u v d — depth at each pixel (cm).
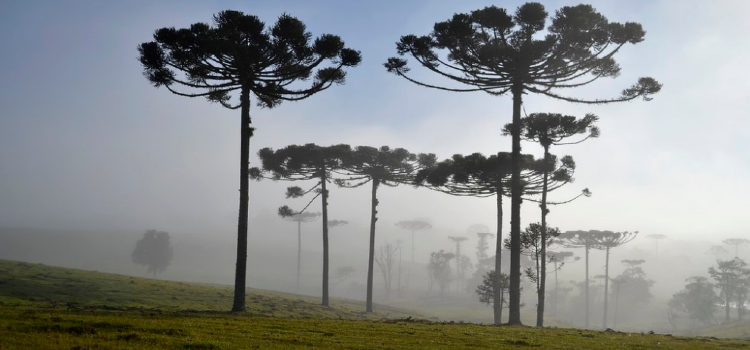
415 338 2123
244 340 1817
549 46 3300
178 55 2930
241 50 2952
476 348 1919
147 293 4156
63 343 1551
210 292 4778
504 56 3366
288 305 4759
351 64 3011
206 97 3572
